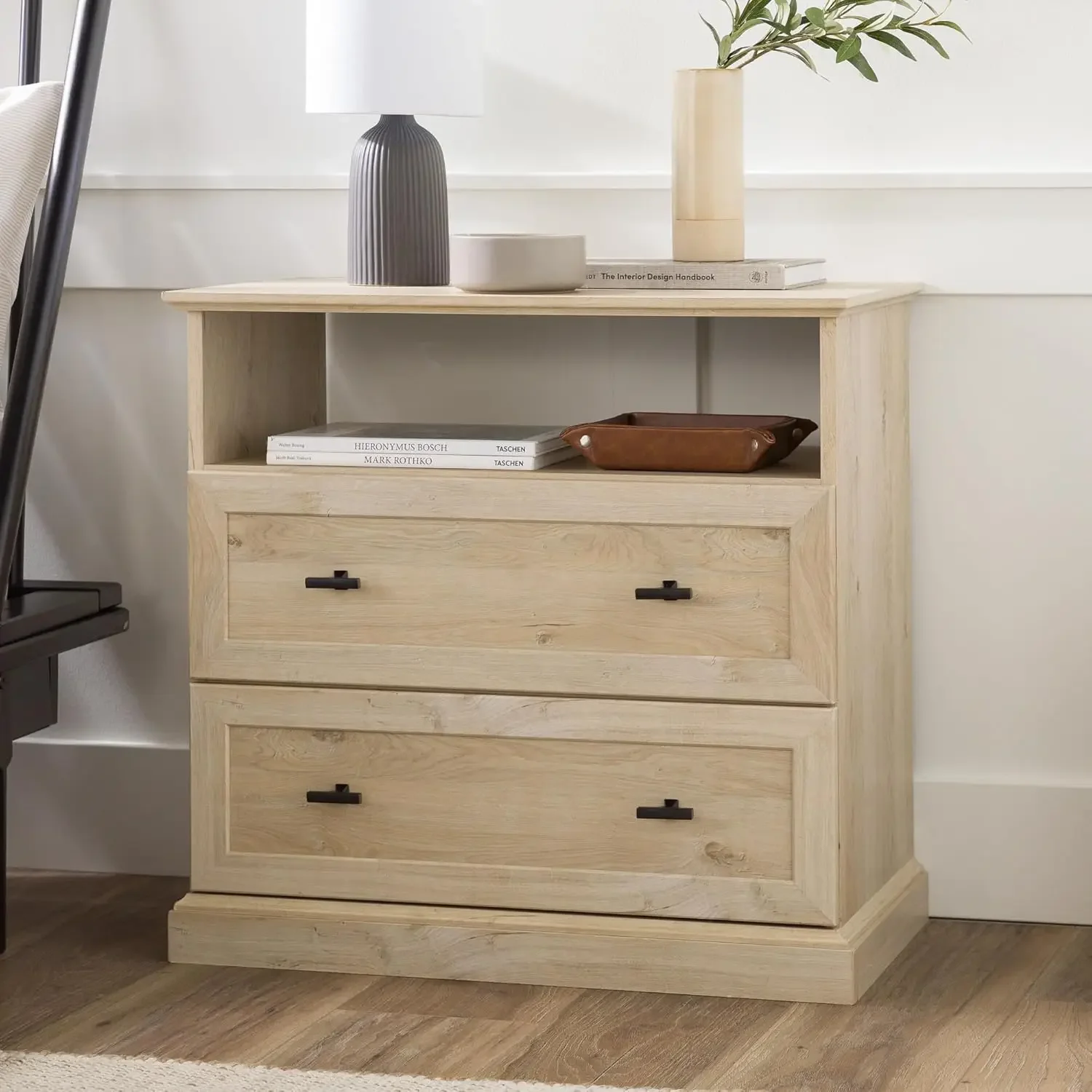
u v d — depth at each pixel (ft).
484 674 5.82
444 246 6.27
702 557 5.62
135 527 7.20
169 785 7.20
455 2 6.11
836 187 6.49
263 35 6.93
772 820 5.66
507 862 5.88
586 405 6.83
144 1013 5.63
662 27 6.63
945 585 6.58
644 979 5.76
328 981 5.90
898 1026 5.48
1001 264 6.39
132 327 7.13
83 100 6.09
